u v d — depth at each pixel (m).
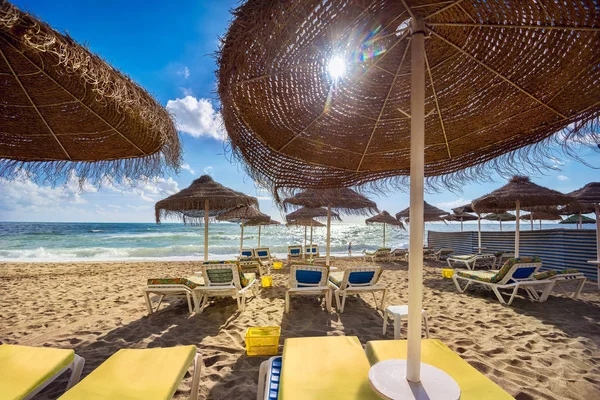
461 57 1.82
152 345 3.38
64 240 26.27
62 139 2.38
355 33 1.43
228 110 1.62
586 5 1.30
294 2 1.07
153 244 24.28
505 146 2.24
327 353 1.85
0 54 1.58
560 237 8.12
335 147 2.36
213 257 17.30
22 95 1.93
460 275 5.89
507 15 1.48
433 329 3.83
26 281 7.64
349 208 6.05
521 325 3.97
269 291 6.07
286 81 1.72
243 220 11.03
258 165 2.20
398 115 2.26
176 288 4.43
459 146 2.34
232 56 1.29
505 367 2.81
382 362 1.58
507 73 1.79
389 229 45.00
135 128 2.18
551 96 1.79
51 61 1.54
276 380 1.83
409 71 1.99
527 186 6.88
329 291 4.59
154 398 1.50
